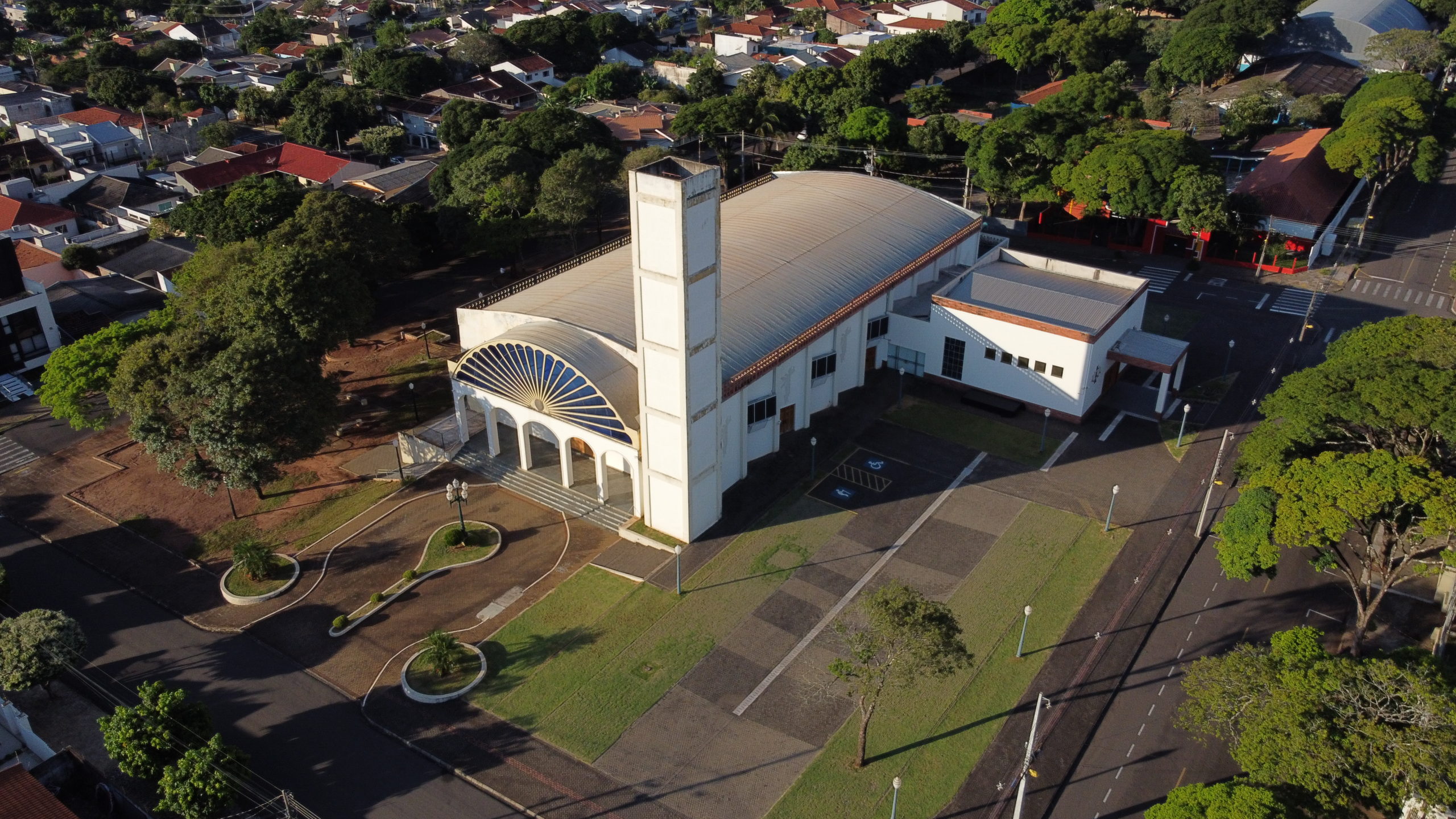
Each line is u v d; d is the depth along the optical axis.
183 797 58.34
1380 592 67.81
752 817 60.06
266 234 124.00
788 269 101.62
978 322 100.81
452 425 99.00
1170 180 128.62
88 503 91.94
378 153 191.50
